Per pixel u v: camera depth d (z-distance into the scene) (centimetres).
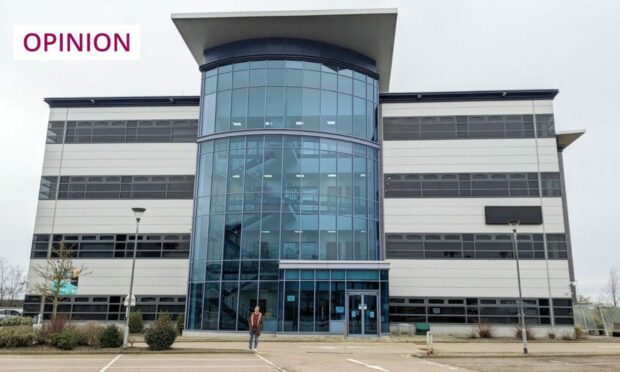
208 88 3191
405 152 3403
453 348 2298
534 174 3338
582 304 3884
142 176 3512
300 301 2755
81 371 1380
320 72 3127
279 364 1580
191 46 3300
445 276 3231
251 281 2798
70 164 3556
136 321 3059
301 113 3033
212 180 3003
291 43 3120
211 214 2955
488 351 2150
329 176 3003
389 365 1593
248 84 3073
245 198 2914
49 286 3033
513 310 3169
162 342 1941
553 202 3291
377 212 3170
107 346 1967
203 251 2923
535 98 3441
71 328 2027
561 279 3191
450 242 3275
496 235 3269
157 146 3550
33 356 1742
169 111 3600
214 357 1780
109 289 3362
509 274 3216
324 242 2908
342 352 2012
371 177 3173
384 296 2781
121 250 3416
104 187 3512
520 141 3384
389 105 3472
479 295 3200
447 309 3191
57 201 3503
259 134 2986
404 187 3353
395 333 3123
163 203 3462
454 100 3456
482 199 3319
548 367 1616
